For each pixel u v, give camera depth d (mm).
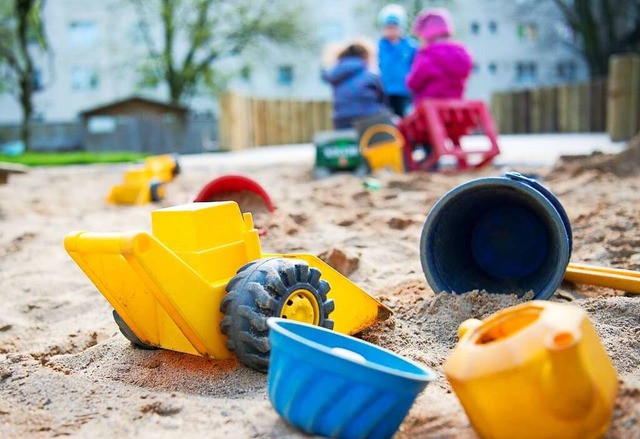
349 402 662
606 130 5641
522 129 6879
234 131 5277
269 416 739
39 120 10930
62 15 10711
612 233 1451
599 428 627
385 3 10812
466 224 1188
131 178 2436
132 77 10805
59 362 983
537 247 1154
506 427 624
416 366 716
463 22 11742
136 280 929
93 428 748
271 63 10578
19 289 1404
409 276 1291
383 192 2211
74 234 865
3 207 2303
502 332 666
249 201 1597
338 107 3354
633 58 4109
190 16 8625
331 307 914
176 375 899
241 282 868
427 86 3133
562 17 11742
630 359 857
